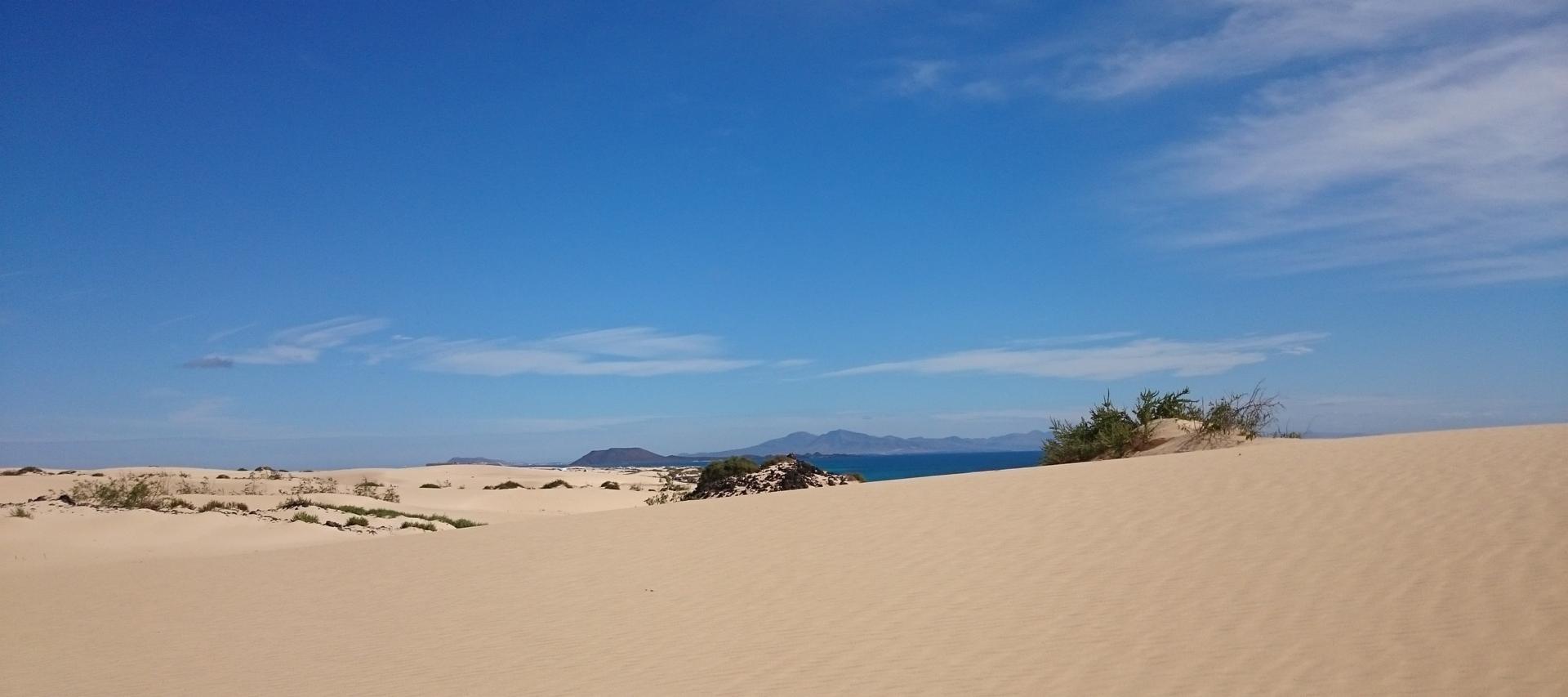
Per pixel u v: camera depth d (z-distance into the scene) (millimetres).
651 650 9258
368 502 40562
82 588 15508
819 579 11250
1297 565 9359
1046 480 15008
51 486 43125
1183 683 6914
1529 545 8984
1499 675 6480
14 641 11969
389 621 11664
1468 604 7801
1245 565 9547
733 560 12805
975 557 11234
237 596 14109
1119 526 11664
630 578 12586
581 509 45781
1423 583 8414
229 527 28094
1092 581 9734
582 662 9055
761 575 11805
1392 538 9734
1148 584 9391
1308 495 11797
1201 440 22625
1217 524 11164
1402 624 7559
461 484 61969
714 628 9844
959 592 9961
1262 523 10938
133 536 26250
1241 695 6594
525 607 11672
